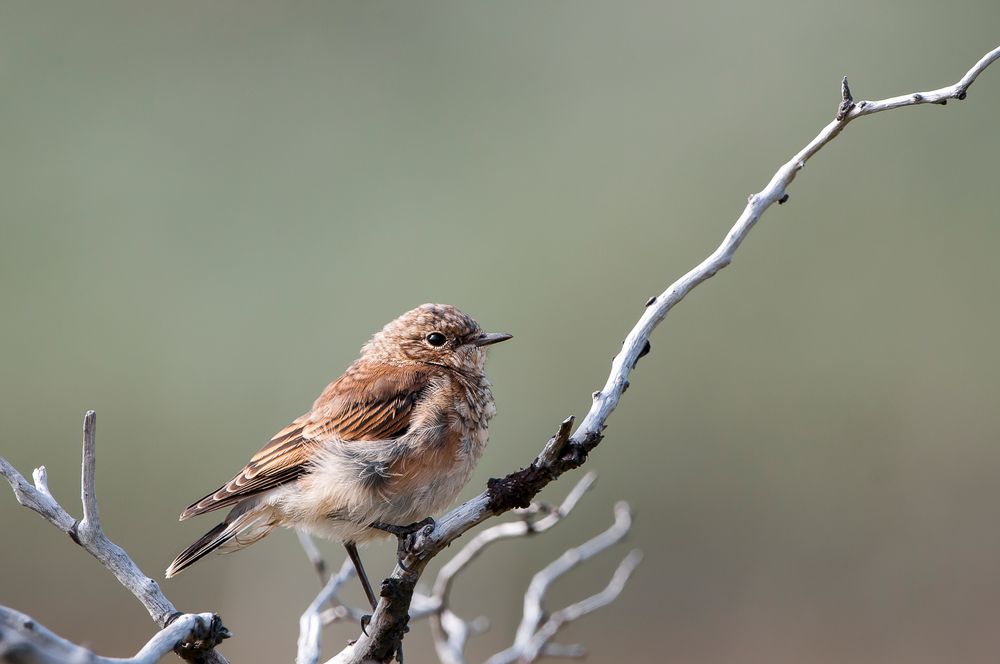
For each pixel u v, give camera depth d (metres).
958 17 18.75
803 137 18.66
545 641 8.82
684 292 6.43
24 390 17.03
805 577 16.84
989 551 16.78
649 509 17.30
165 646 5.54
